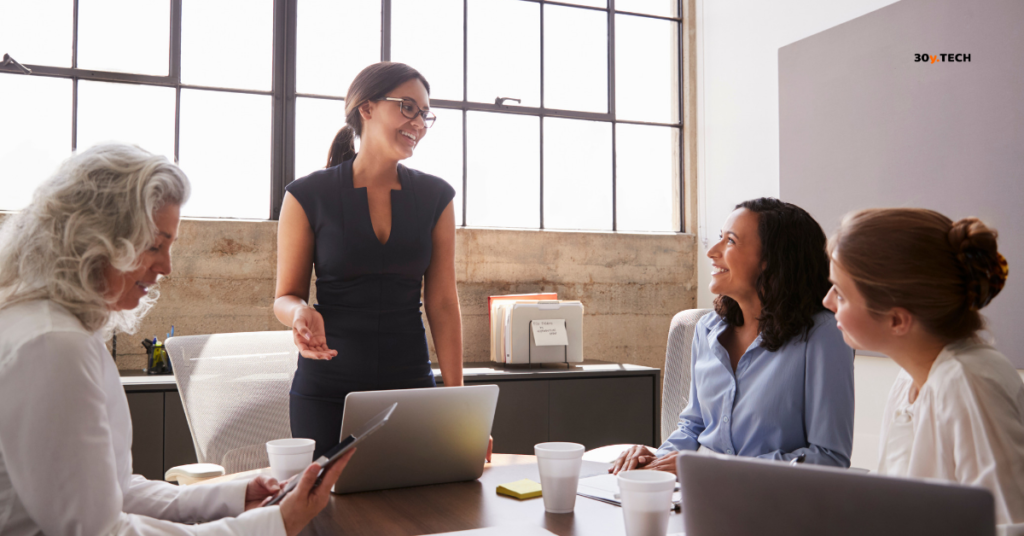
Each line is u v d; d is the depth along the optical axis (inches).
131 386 99.8
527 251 149.4
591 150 159.9
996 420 32.7
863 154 120.4
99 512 32.6
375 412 47.3
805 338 57.2
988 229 34.0
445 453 51.7
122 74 126.2
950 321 35.1
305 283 66.4
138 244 35.0
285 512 36.6
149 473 100.4
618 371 127.6
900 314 35.8
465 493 50.0
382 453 48.8
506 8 153.6
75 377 32.4
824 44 128.1
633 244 158.1
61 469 31.7
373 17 143.1
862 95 120.7
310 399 60.9
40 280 34.7
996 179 100.3
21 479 31.8
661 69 167.3
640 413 128.9
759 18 145.9
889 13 116.3
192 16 131.6
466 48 149.7
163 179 35.9
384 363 62.6
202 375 72.5
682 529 41.1
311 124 138.9
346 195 64.4
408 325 64.7
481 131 150.3
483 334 145.4
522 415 120.7
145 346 113.7
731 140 153.8
